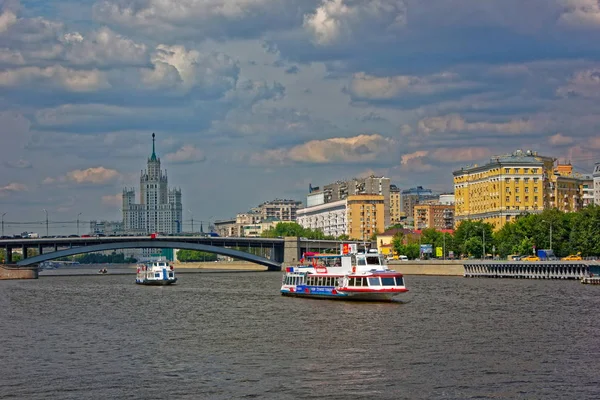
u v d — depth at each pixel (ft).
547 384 244.22
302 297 551.18
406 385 243.60
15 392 240.53
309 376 256.11
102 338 342.85
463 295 550.36
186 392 238.07
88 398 233.14
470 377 253.03
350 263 519.19
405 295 554.87
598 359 280.51
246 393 235.81
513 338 328.08
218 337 340.39
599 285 652.48
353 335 340.39
